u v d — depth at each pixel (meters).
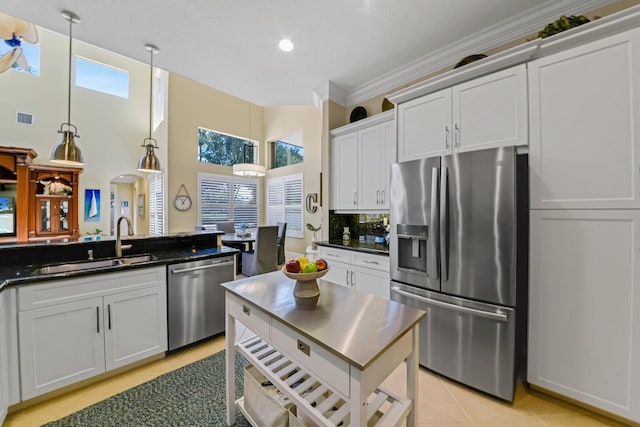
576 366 1.67
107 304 1.97
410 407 1.25
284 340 1.25
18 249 2.00
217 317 2.62
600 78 1.59
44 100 5.38
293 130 6.48
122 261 2.38
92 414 1.67
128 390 1.89
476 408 1.75
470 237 1.91
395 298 2.34
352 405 0.96
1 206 4.71
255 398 1.48
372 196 3.29
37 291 1.71
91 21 2.27
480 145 2.08
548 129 1.77
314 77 3.33
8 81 5.05
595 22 1.56
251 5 2.10
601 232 1.59
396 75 3.19
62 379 1.80
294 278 1.42
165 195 5.79
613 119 1.55
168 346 2.29
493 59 1.97
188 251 2.77
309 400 1.24
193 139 6.18
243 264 4.98
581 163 1.65
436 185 2.05
